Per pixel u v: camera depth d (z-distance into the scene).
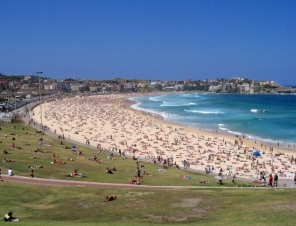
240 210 28.72
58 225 24.00
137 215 28.42
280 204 29.78
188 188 41.81
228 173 66.75
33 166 50.38
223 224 24.95
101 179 46.88
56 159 60.06
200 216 27.75
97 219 27.59
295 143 105.75
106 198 33.25
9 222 24.83
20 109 177.25
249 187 46.38
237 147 98.69
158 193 35.88
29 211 29.64
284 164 78.25
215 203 31.34
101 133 119.75
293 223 24.52
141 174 54.38
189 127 138.88
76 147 81.19
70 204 32.03
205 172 65.50
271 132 127.38
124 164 64.50
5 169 46.88
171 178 53.22
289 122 154.75
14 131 94.62
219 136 117.81
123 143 101.19
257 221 25.38
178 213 28.67
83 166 56.66
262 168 74.06
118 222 26.53
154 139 110.38
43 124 132.75
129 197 34.34
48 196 34.91
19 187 37.62
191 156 86.06
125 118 163.62
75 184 41.25
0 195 33.91
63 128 127.06
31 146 72.19
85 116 168.88
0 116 122.62
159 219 27.27
